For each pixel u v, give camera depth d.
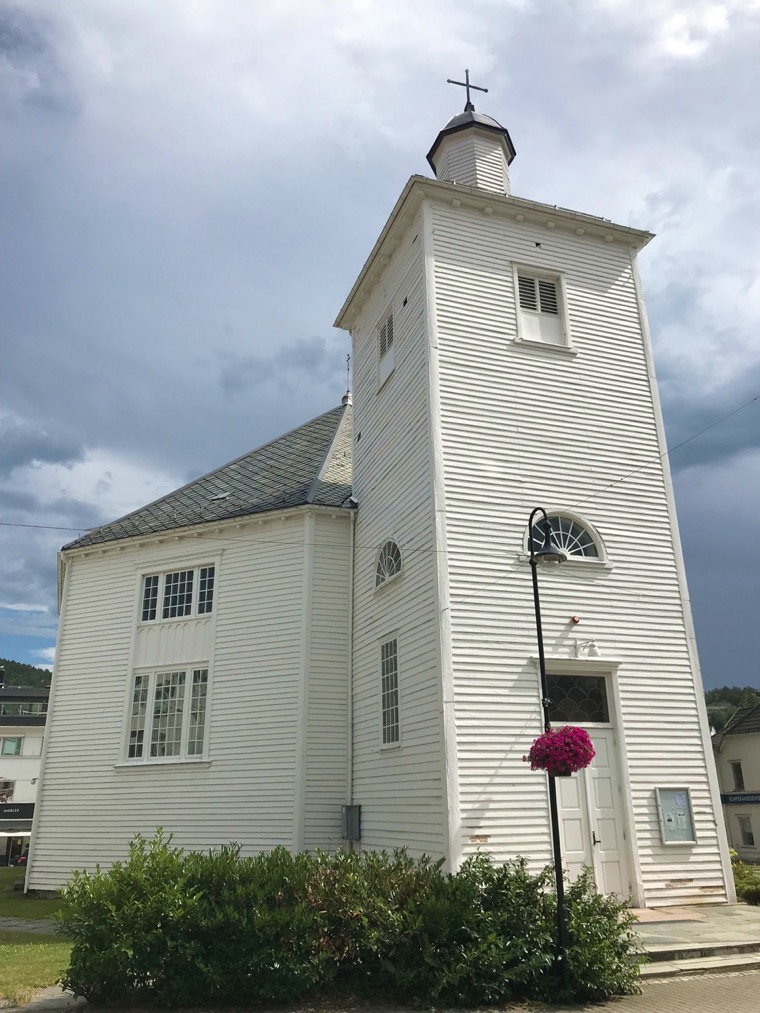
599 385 15.22
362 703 15.47
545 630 12.89
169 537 18.55
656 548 14.30
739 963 9.20
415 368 14.71
